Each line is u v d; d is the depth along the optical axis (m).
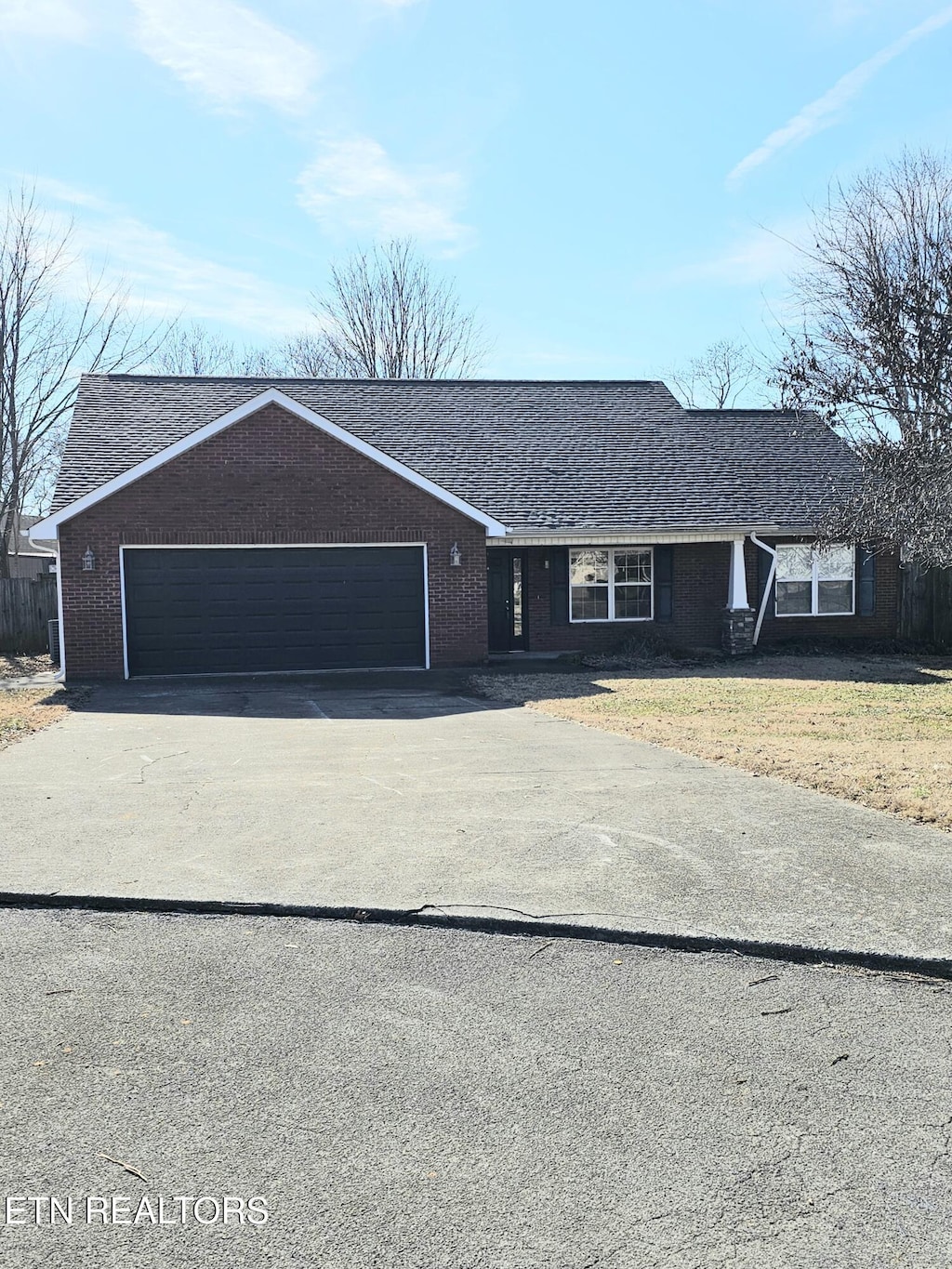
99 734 11.10
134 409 20.05
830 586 21.52
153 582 16.97
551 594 20.41
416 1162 3.17
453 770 8.84
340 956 4.80
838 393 12.72
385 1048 3.90
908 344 12.13
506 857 6.16
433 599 17.94
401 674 17.14
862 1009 4.27
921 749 9.41
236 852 6.29
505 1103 3.51
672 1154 3.22
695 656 19.17
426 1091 3.58
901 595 21.81
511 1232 2.85
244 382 22.20
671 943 4.93
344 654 17.69
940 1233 2.84
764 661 18.81
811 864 5.99
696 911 5.23
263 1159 3.18
